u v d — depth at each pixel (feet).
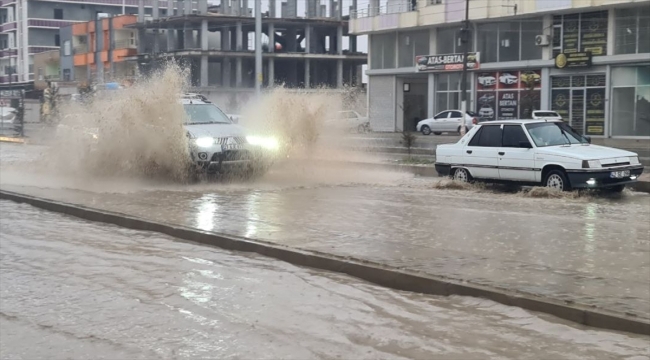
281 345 18.67
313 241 30.45
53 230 36.27
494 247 29.27
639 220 36.65
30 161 71.31
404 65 152.87
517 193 48.55
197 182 53.83
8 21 285.64
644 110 114.62
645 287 22.94
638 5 112.57
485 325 20.07
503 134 50.47
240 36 196.24
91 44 235.61
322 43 213.05
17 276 26.71
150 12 273.13
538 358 17.53
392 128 157.07
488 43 136.05
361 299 22.89
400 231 33.09
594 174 45.32
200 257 29.43
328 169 65.46
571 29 122.52
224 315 21.34
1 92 217.77
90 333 19.99
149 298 23.34
